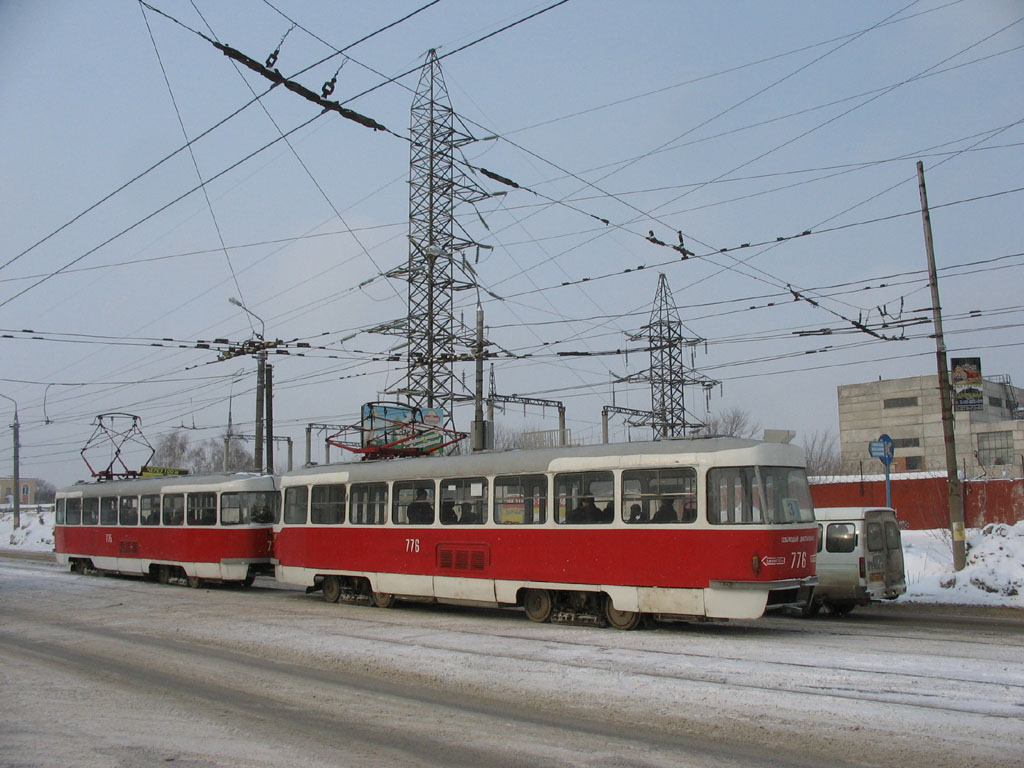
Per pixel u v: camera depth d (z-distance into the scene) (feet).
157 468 99.50
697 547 43.93
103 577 89.25
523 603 52.60
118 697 31.32
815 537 45.52
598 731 25.62
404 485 58.39
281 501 67.92
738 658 35.86
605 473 48.03
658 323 146.10
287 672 35.96
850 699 28.25
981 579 62.90
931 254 65.51
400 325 114.52
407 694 31.30
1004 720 25.52
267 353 103.09
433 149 115.96
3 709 29.48
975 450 239.50
